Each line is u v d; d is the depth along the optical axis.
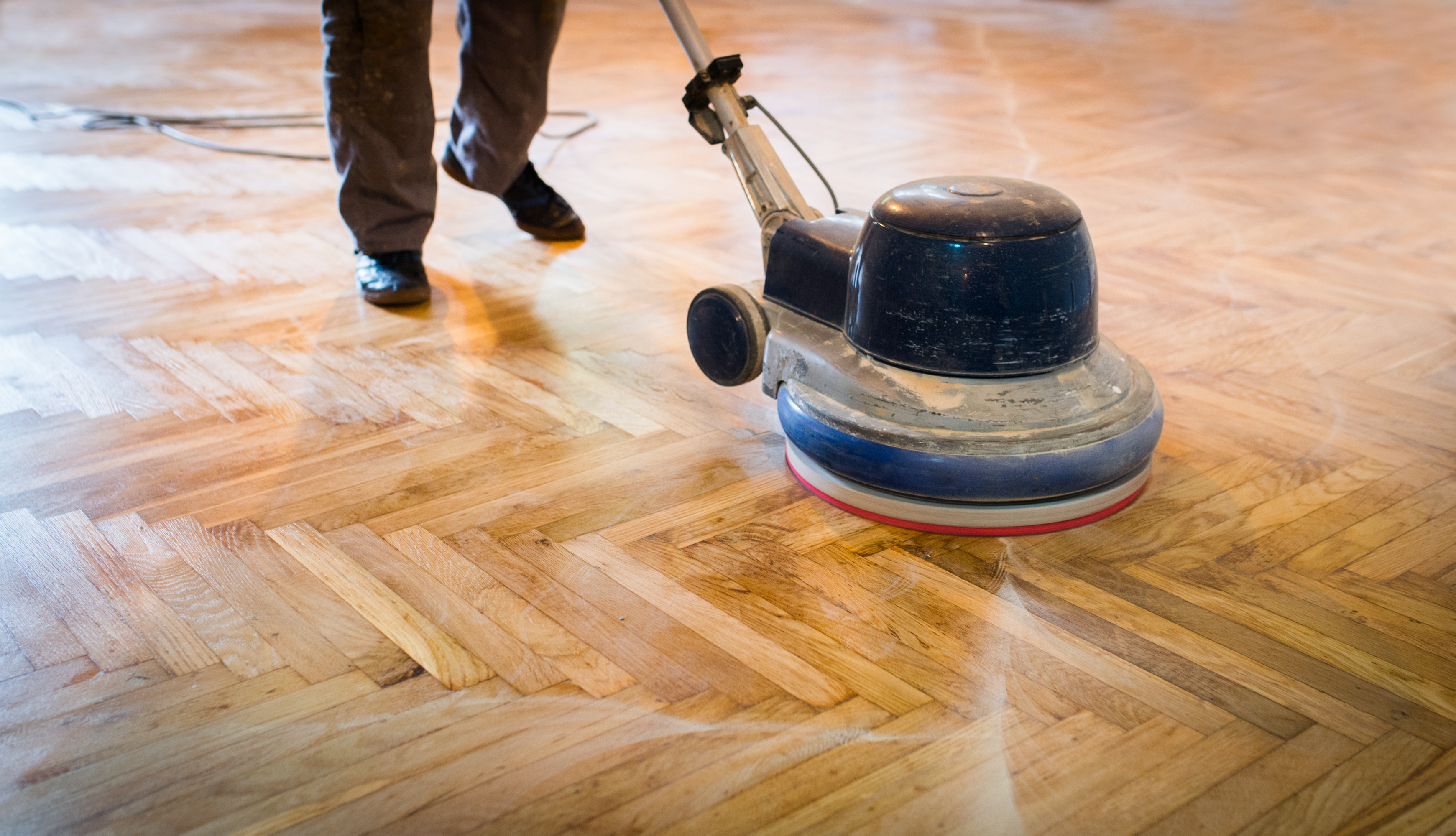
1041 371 1.16
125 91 3.60
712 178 2.66
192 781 0.87
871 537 1.21
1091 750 0.90
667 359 1.67
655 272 2.04
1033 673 0.99
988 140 3.05
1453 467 1.36
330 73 1.76
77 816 0.84
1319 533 1.22
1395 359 1.68
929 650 1.02
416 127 1.81
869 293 1.19
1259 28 5.17
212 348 1.69
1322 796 0.86
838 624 1.06
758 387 1.59
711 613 1.08
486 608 1.08
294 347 1.70
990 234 1.12
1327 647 1.03
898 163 2.81
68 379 1.58
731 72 1.49
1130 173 2.71
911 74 4.04
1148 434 1.21
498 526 1.23
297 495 1.29
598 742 0.91
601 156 2.87
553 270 2.04
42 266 2.04
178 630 1.05
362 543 1.19
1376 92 3.70
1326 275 2.03
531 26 1.91
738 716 0.94
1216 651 1.02
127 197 2.48
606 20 5.27
